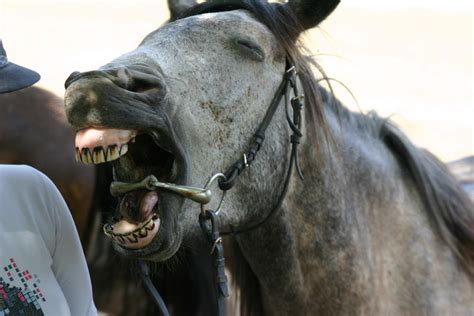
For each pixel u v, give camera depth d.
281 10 4.93
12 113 7.96
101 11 28.30
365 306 5.35
